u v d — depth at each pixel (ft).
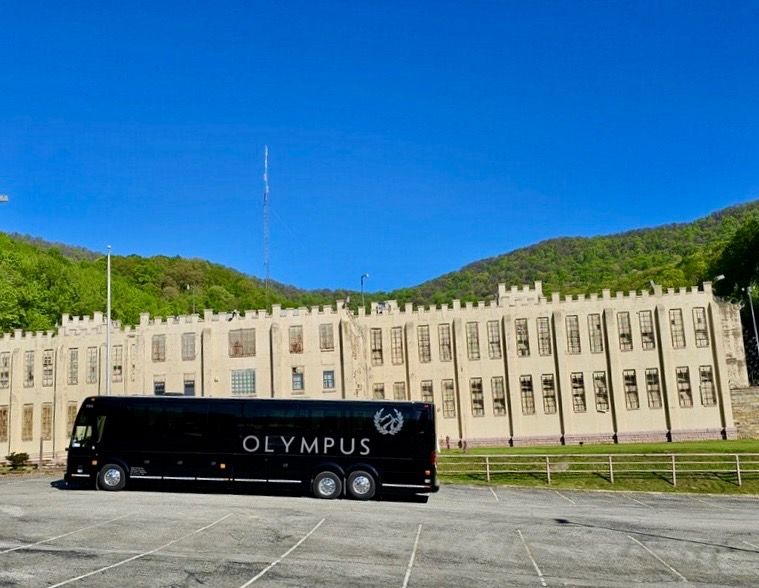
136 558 65.16
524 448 217.77
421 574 63.46
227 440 113.60
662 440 243.60
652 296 253.44
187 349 244.01
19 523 82.33
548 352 255.70
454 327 260.62
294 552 69.97
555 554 74.08
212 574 60.44
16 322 337.52
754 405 243.60
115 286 457.27
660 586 63.41
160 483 117.39
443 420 256.93
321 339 237.86
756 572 69.26
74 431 117.60
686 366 247.50
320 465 111.65
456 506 109.19
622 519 99.76
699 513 111.04
